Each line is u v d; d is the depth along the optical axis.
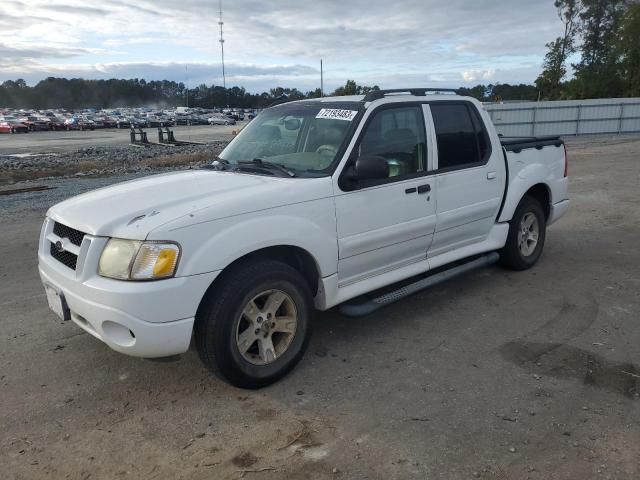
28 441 3.08
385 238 4.26
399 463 2.81
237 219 3.36
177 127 66.12
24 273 6.25
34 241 7.76
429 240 4.71
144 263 3.07
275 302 3.60
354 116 4.19
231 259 3.29
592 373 3.70
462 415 3.23
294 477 2.74
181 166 19.66
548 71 65.81
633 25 51.78
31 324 4.75
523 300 5.10
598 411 3.24
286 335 3.71
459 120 5.00
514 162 5.54
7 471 2.82
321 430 3.13
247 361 3.48
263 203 3.49
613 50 55.31
